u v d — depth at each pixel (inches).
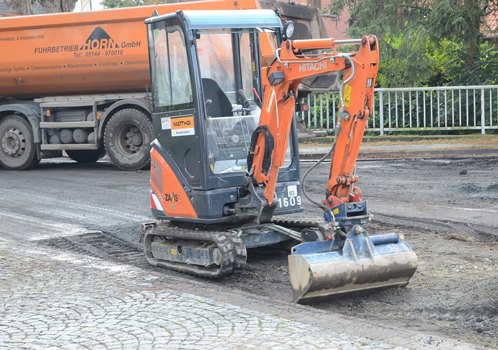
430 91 740.0
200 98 268.7
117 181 537.0
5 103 681.0
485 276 261.1
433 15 727.1
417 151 627.8
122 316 203.6
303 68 242.5
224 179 274.1
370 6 751.7
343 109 229.9
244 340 178.2
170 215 290.8
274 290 258.5
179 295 226.2
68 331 191.2
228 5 565.6
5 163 645.9
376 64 224.5
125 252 327.6
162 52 284.0
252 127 285.6
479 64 761.6
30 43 616.4
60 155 669.3
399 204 404.5
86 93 626.8
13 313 209.6
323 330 186.1
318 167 573.6
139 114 586.6
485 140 673.6
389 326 197.0
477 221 352.8
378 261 235.3
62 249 331.9
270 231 286.5
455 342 177.2
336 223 233.5
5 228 377.4
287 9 628.7
